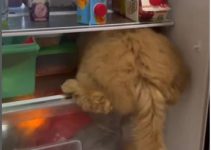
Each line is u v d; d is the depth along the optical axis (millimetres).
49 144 1114
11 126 1085
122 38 1057
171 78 1038
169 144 1269
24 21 1067
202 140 1112
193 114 1125
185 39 1115
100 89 1021
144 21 1110
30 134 1127
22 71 1057
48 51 1150
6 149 1107
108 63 1007
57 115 1127
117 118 1167
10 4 1125
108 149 1241
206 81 1052
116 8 1218
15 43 1051
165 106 1062
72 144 1135
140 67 1018
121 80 989
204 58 1045
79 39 1184
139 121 1045
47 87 1156
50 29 990
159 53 1043
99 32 1102
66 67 1245
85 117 1184
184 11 1104
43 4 1065
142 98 1012
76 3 1118
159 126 1053
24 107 1063
